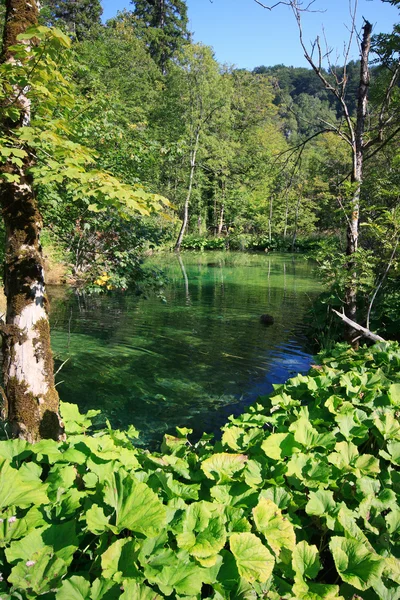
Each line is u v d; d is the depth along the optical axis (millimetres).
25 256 3016
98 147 6359
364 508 2123
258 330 9664
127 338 8781
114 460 2195
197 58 27078
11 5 2920
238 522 1913
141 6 40562
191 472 2416
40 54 2316
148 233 6953
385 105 6328
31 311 2996
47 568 1543
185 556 1668
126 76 23969
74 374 6727
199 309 11711
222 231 37531
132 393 6109
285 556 1823
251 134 35594
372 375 3734
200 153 29875
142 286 7512
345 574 1697
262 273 19172
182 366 7234
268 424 3627
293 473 2291
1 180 2873
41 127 2764
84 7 30359
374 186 7816
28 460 2400
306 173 22609
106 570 1525
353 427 2881
